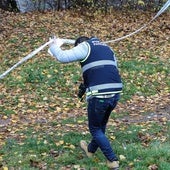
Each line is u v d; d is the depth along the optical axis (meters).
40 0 22.08
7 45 16.39
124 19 19.88
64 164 6.76
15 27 18.72
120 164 6.59
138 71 13.09
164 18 19.94
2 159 7.06
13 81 12.45
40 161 6.90
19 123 9.48
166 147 7.09
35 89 11.84
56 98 11.14
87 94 6.07
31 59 14.47
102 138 6.20
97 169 6.39
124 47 15.76
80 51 6.03
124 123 8.93
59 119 9.59
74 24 19.09
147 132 8.11
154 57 14.53
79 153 7.10
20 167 6.72
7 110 10.33
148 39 16.81
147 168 6.39
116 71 6.11
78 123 9.09
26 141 7.95
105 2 21.28
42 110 10.33
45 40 16.88
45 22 19.42
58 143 7.58
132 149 7.09
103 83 5.98
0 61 14.63
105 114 6.28
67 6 22.02
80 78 12.51
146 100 10.86
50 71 13.06
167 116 9.41
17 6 22.97
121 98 10.89
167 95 11.20
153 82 12.23
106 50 6.17
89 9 21.33
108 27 18.58
